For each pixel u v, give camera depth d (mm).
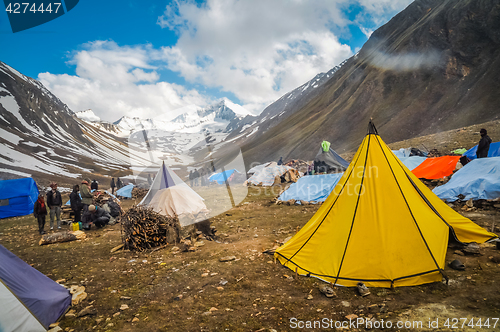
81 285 5574
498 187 8133
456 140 26891
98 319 4227
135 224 7848
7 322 3645
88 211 11641
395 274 4523
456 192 9023
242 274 5457
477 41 104938
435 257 4602
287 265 5609
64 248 8570
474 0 118500
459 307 3666
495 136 24281
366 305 4012
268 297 4484
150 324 3992
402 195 5168
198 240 8000
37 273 4656
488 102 80125
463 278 4422
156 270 6090
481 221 7078
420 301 3955
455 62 105688
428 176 13305
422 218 5059
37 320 3943
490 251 5215
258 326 3707
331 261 5027
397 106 110250
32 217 16172
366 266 4711
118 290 5234
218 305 4363
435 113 92688
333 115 133375
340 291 4516
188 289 5023
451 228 5363
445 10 131125
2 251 4285
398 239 4805
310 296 4391
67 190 49094
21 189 17688
